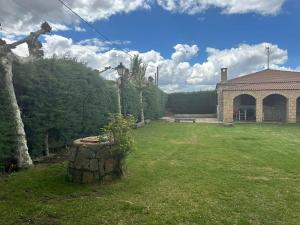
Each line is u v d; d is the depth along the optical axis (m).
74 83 10.28
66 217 4.28
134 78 20.86
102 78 13.30
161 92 32.34
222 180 6.23
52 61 9.02
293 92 23.58
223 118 25.12
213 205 4.77
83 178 5.92
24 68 7.70
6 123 6.58
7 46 6.64
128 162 8.00
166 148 10.50
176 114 36.75
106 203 4.82
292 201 4.99
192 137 13.89
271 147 10.81
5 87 6.73
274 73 31.02
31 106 8.00
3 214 4.34
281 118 27.73
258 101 24.53
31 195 5.18
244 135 14.77
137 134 15.12
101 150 6.05
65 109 9.50
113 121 6.53
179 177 6.46
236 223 4.12
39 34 7.16
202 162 8.07
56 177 6.29
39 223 4.09
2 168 6.77
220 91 28.08
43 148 8.71
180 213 4.43
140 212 4.47
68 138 9.98
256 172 6.96
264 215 4.40
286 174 6.81
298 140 12.88
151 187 5.71
